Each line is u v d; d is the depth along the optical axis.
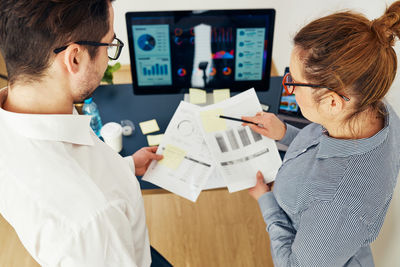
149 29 1.30
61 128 0.71
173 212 2.08
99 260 0.72
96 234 0.70
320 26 0.70
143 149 1.25
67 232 0.67
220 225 2.03
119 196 0.80
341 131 0.80
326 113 0.77
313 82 0.73
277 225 1.03
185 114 1.35
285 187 0.96
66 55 0.64
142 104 1.53
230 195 2.15
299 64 0.74
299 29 0.83
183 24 1.30
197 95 1.49
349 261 0.96
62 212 0.68
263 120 1.28
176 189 1.20
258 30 1.33
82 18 0.63
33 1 0.58
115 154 0.91
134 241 0.93
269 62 1.42
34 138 0.69
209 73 1.45
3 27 0.60
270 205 1.08
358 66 0.66
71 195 0.69
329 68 0.68
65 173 0.69
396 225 1.30
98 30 0.67
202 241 1.97
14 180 0.68
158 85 1.48
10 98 0.69
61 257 0.69
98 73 0.74
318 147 0.88
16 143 0.69
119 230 0.75
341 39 0.67
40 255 0.71
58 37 0.62
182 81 1.47
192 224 2.03
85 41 0.66
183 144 1.28
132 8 2.67
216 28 1.31
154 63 1.40
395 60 0.69
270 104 1.53
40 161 0.69
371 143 0.75
